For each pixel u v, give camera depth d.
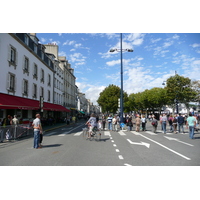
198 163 6.31
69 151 8.27
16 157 7.18
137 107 74.94
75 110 61.09
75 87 62.94
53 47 42.81
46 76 31.36
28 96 23.58
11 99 17.64
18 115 20.77
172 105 40.62
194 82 35.88
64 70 46.16
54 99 36.28
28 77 23.66
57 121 35.03
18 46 20.88
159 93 48.84
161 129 21.64
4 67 17.94
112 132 17.75
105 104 57.09
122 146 9.65
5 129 11.63
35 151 8.39
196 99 35.91
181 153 7.92
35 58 26.20
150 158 6.98
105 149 8.77
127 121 19.56
